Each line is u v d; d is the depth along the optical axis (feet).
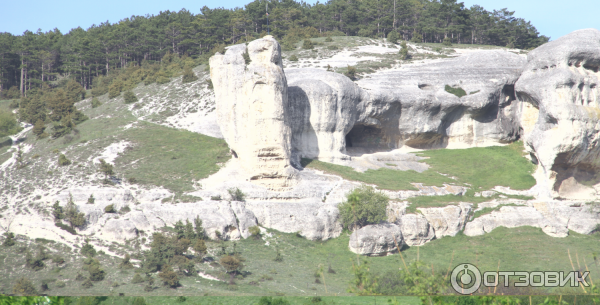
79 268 160.56
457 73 283.79
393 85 274.98
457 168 255.09
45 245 173.17
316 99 244.83
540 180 231.71
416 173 245.65
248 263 170.91
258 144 214.69
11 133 308.81
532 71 247.29
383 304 122.52
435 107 266.57
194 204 192.85
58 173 225.97
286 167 213.46
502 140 275.59
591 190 228.63
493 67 284.41
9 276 156.15
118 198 196.03
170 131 285.02
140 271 160.04
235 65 224.74
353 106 252.62
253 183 210.38
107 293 141.59
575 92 228.22
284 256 178.91
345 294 143.54
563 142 221.46
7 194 208.74
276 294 143.13
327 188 214.07
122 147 257.14
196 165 231.50
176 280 150.61
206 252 174.29
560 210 210.18
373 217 191.93
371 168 246.27
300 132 246.68
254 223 194.08
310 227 193.67
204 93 337.93
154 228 184.03
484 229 204.95
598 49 231.09
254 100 217.56
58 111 322.14
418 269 117.08
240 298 136.87
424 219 198.90
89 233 181.37
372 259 181.57
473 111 271.28
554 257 181.37
